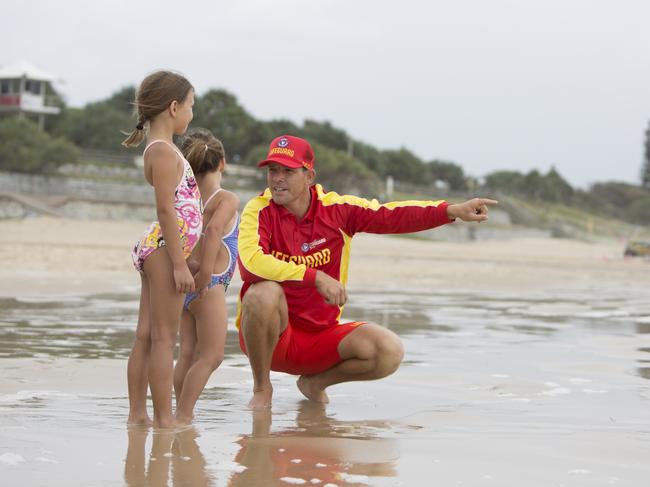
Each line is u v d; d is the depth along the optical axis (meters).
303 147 4.23
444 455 3.09
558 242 66.81
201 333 3.90
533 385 4.84
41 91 59.09
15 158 46.31
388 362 4.25
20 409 3.78
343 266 4.39
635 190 127.38
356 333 4.25
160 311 3.60
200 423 3.68
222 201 3.99
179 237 3.58
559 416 3.92
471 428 3.63
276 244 4.25
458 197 82.12
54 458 2.91
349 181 67.25
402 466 2.92
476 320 8.75
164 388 3.57
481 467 2.91
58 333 6.65
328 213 4.30
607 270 26.55
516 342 6.86
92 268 17.12
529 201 96.00
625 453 3.15
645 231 60.84
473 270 23.05
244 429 3.55
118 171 52.91
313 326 4.34
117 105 72.44
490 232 67.88
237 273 17.30
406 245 43.41
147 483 2.62
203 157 4.11
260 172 58.66
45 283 12.77
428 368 5.43
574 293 14.33
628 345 6.75
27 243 25.11
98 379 4.63
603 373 5.30
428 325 8.12
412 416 3.92
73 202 45.06
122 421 3.62
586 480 2.75
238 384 4.76
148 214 48.53
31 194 46.31
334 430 3.56
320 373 4.35
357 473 2.81
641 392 4.63
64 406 3.89
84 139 61.81
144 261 3.63
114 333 6.73
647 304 11.77
